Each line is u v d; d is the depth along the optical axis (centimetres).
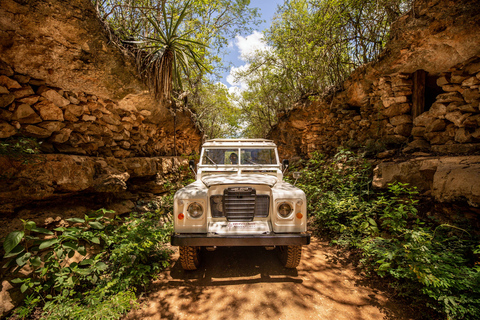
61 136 337
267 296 275
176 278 315
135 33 511
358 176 476
